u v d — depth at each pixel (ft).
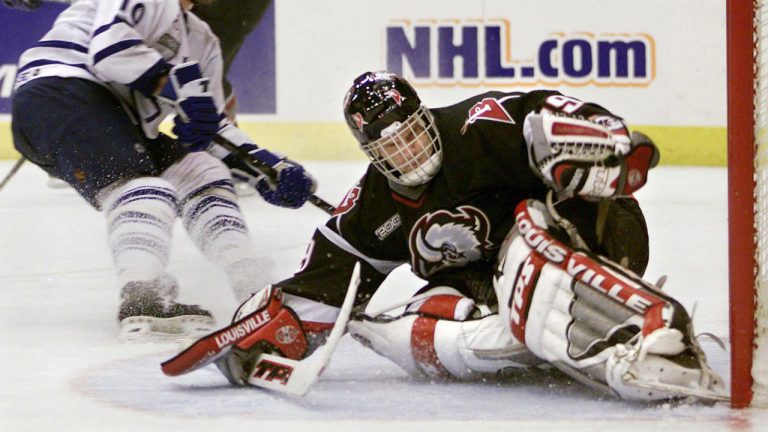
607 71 107.24
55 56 46.24
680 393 27.37
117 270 42.27
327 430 27.32
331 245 33.37
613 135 29.14
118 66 44.06
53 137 44.60
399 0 107.24
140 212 42.50
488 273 33.19
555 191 30.99
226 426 27.94
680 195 90.17
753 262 27.58
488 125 31.17
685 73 107.96
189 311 41.45
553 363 29.30
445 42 107.24
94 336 41.88
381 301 49.80
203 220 45.60
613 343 28.12
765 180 27.78
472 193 31.48
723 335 40.11
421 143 30.83
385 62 107.86
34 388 33.01
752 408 27.96
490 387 31.76
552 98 30.68
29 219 77.46
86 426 28.25
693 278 55.16
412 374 33.04
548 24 106.63
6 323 44.65
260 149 46.80
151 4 45.32
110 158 43.96
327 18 107.86
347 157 109.50
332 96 108.78
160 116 46.83
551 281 28.86
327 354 30.12
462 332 31.22
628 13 106.83
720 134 108.88
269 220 74.49
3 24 105.70
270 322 32.58
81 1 47.57
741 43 27.27
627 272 28.37
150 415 29.27
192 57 48.47
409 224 32.35
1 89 107.65
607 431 26.45
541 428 26.94
